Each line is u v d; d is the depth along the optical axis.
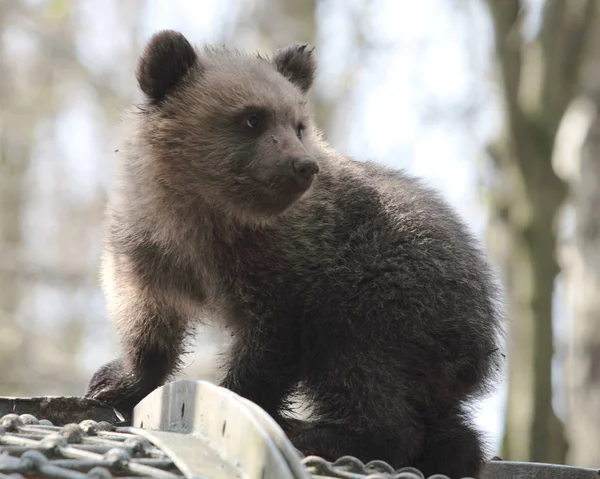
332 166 12.42
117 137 13.30
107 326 40.12
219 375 12.46
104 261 13.04
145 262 12.41
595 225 29.27
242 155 11.95
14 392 36.28
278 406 11.89
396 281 11.54
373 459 11.12
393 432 11.23
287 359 11.83
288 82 12.93
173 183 12.20
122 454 6.95
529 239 22.97
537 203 23.02
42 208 45.47
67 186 46.09
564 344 31.91
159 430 8.45
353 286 11.63
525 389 22.73
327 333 11.63
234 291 12.02
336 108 37.47
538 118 23.11
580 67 23.88
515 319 23.03
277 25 34.16
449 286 11.56
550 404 22.75
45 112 44.53
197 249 12.19
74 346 40.56
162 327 12.63
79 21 43.44
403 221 11.87
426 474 11.56
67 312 41.47
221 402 7.41
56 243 44.41
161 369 12.69
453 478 11.49
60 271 40.41
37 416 10.84
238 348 12.02
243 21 35.09
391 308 11.47
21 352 37.69
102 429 8.58
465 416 11.95
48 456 7.11
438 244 11.76
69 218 45.03
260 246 11.83
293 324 11.85
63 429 7.82
